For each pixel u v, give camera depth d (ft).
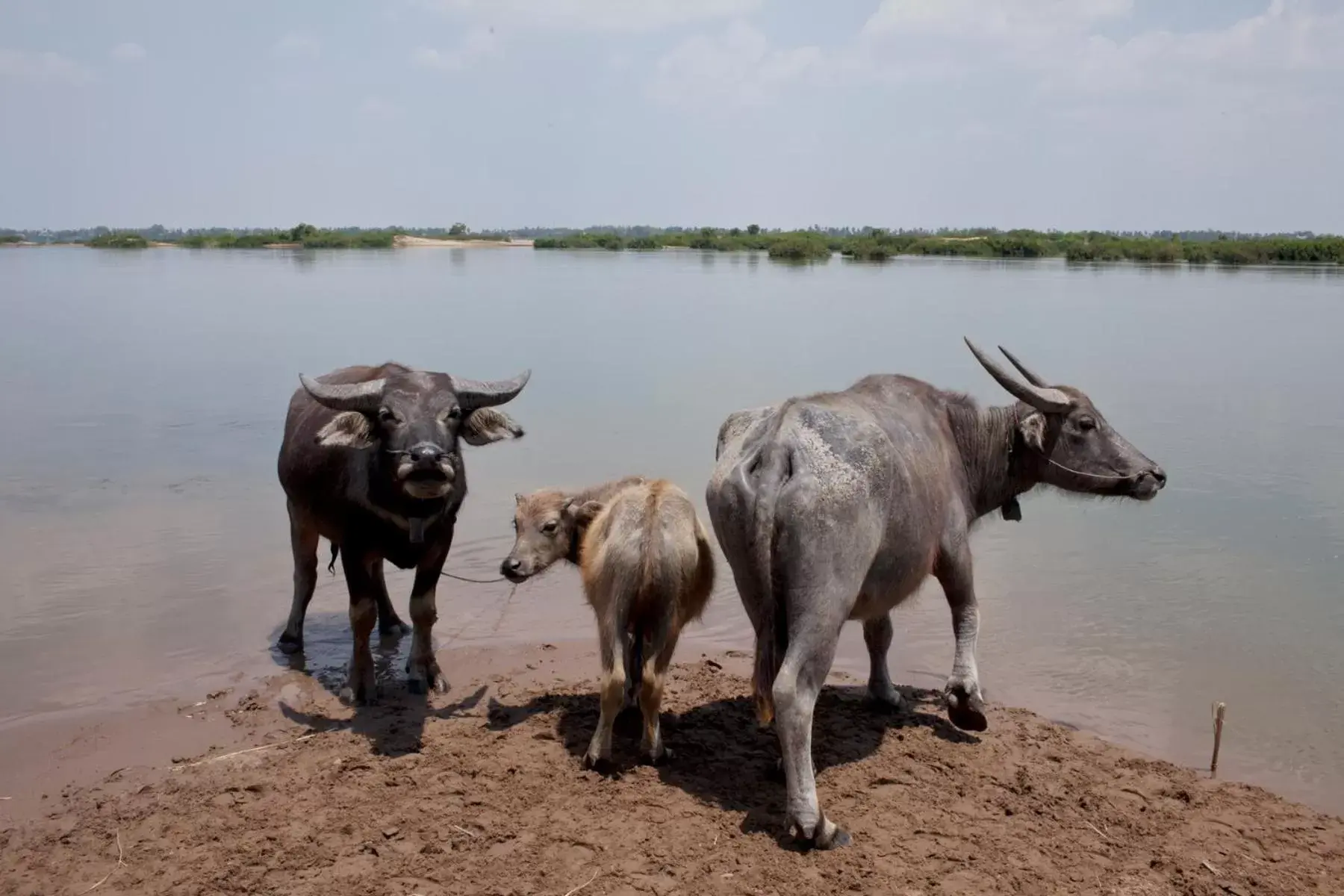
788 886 17.52
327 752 22.57
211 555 36.32
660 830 19.19
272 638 29.78
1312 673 27.14
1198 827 19.80
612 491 25.57
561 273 195.42
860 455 19.44
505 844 18.80
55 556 36.04
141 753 22.82
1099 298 131.34
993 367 23.98
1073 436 24.43
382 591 30.04
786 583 18.85
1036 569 34.88
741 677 26.91
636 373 70.28
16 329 100.58
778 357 76.89
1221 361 75.56
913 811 20.11
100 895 17.46
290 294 140.56
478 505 41.45
